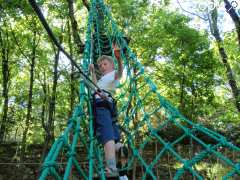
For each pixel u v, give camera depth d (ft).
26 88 76.79
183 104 72.49
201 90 71.72
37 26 68.85
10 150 71.67
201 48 70.28
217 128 67.87
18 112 75.87
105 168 14.66
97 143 15.24
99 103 15.64
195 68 71.05
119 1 67.05
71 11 55.52
